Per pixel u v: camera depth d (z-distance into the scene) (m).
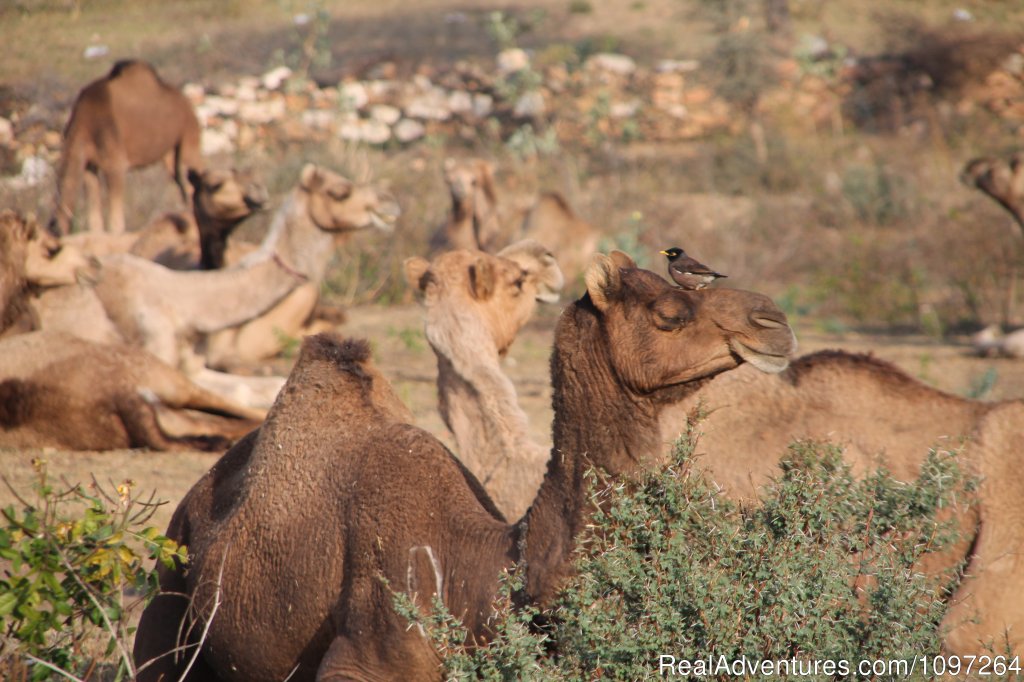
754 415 15.26
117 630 12.52
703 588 10.15
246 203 35.00
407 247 52.19
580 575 10.15
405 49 101.06
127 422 26.80
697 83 88.25
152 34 74.44
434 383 34.97
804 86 90.06
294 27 88.75
